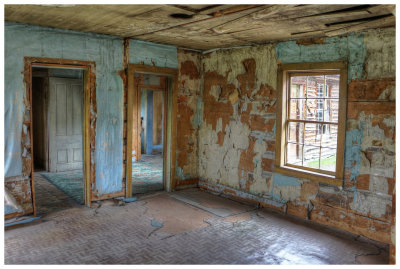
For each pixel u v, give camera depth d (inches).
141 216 201.8
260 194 224.2
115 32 201.6
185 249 159.9
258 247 163.5
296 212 204.1
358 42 171.9
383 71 163.5
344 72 177.3
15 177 185.5
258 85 219.9
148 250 158.1
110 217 199.0
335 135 191.6
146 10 147.3
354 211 178.1
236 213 210.7
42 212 203.8
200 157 266.5
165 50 237.5
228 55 237.9
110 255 152.4
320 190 191.9
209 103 255.8
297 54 198.1
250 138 227.5
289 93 208.2
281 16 147.5
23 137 186.2
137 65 225.3
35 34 185.5
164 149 257.0
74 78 315.0
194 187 268.4
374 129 168.4
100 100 213.6
